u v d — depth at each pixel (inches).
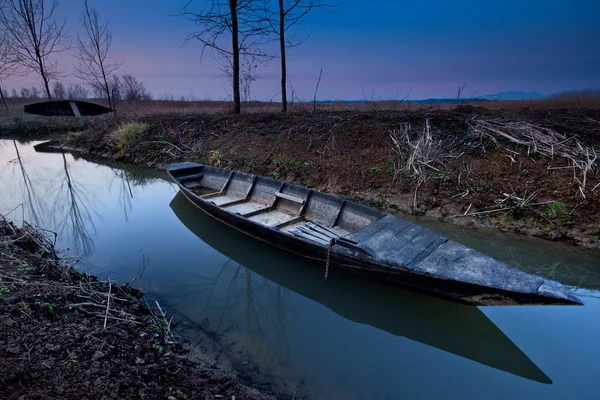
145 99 1201.4
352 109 593.6
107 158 537.6
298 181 367.6
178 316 165.3
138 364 117.3
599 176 255.9
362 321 178.4
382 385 128.6
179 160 474.0
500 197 273.0
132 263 220.4
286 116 518.3
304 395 120.6
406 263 166.2
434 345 157.9
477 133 340.2
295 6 548.1
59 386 96.1
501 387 128.3
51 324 122.9
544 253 223.8
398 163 332.5
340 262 190.1
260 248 238.8
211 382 120.2
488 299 149.8
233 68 586.9
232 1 537.6
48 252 199.6
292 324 169.6
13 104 1336.1
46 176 445.1
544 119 357.7
